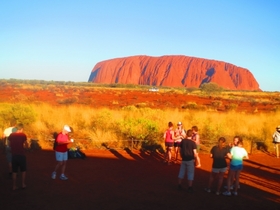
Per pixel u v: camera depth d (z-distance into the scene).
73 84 109.50
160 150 14.41
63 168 9.25
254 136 17.55
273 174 11.10
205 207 7.41
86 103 39.06
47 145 14.00
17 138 8.16
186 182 9.49
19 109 17.62
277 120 23.44
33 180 9.09
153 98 54.47
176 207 7.34
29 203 7.25
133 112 23.38
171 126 11.89
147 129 15.48
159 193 8.34
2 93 50.69
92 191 8.29
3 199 7.47
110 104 39.91
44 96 48.69
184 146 8.56
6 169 10.26
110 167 11.04
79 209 6.98
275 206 7.71
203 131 17.27
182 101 51.09
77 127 17.41
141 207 7.25
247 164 12.57
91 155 12.84
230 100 56.28
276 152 14.54
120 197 7.89
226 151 8.33
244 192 8.74
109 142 15.05
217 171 8.30
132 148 14.30
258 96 83.38
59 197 7.73
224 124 19.92
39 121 17.47
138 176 10.01
